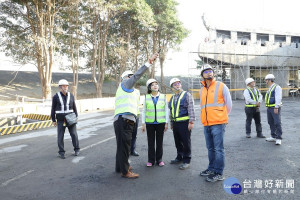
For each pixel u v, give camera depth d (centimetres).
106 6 2322
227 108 370
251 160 479
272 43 3228
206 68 379
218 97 373
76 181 389
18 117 1055
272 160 476
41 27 2016
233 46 3073
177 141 473
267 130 824
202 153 546
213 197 319
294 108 1602
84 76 4259
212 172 398
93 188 359
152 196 326
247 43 3128
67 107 534
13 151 602
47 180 396
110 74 3331
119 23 3016
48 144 675
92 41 2697
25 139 754
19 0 2019
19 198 331
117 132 398
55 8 2205
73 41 2459
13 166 476
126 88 395
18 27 2233
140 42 3453
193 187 353
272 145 603
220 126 373
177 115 445
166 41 3475
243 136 729
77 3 2153
